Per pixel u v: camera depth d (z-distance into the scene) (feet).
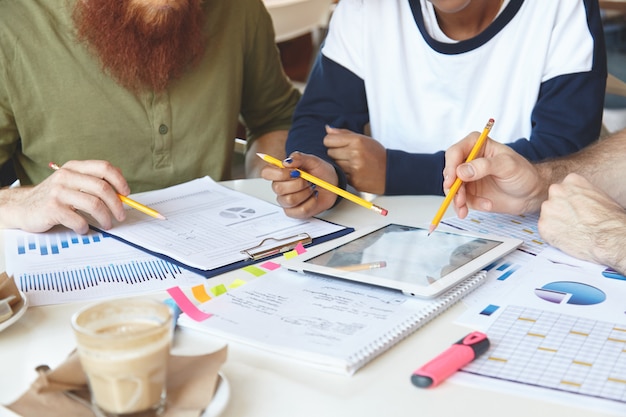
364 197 4.61
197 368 2.25
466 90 5.26
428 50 5.25
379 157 4.63
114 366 1.97
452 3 4.69
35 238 3.83
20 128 5.09
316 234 3.80
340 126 5.41
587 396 2.27
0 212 3.95
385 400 2.28
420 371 2.36
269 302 2.93
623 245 3.25
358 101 5.59
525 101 5.17
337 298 2.95
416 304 2.87
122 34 4.92
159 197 4.46
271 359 2.53
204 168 5.57
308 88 5.62
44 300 3.05
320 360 2.44
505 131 5.27
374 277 3.07
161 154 5.40
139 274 3.32
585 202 3.59
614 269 3.28
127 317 2.17
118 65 5.02
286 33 8.79
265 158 4.04
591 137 4.94
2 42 4.90
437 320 2.83
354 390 2.34
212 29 5.45
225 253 3.51
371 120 5.63
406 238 3.63
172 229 3.88
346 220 4.11
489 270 3.31
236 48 5.61
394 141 5.60
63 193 3.80
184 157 5.49
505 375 2.39
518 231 3.87
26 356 2.61
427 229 3.78
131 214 4.14
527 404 2.24
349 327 2.67
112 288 3.16
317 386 2.36
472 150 3.85
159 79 5.12
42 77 5.02
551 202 3.65
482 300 2.99
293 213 4.02
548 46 5.03
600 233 3.38
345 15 5.52
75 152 5.21
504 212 4.06
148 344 1.98
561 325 2.74
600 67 5.00
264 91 6.16
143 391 2.02
